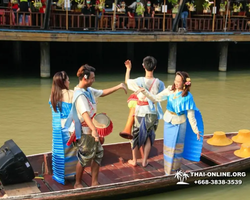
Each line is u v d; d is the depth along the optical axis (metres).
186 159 5.51
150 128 5.52
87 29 13.03
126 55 18.78
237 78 14.19
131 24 13.92
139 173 5.54
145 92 5.04
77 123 4.63
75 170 5.13
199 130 5.21
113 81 13.10
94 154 4.76
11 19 12.20
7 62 16.39
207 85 12.70
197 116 5.16
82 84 4.65
